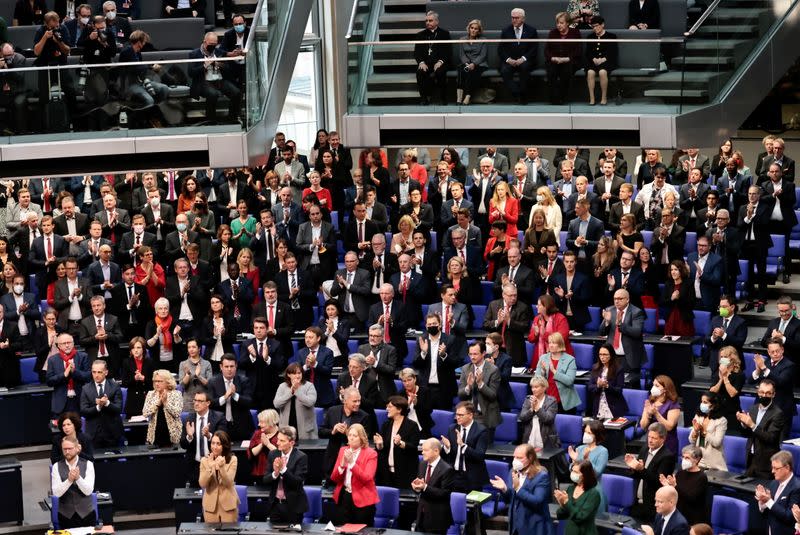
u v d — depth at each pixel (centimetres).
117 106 1803
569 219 1989
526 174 2020
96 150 1800
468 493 1525
